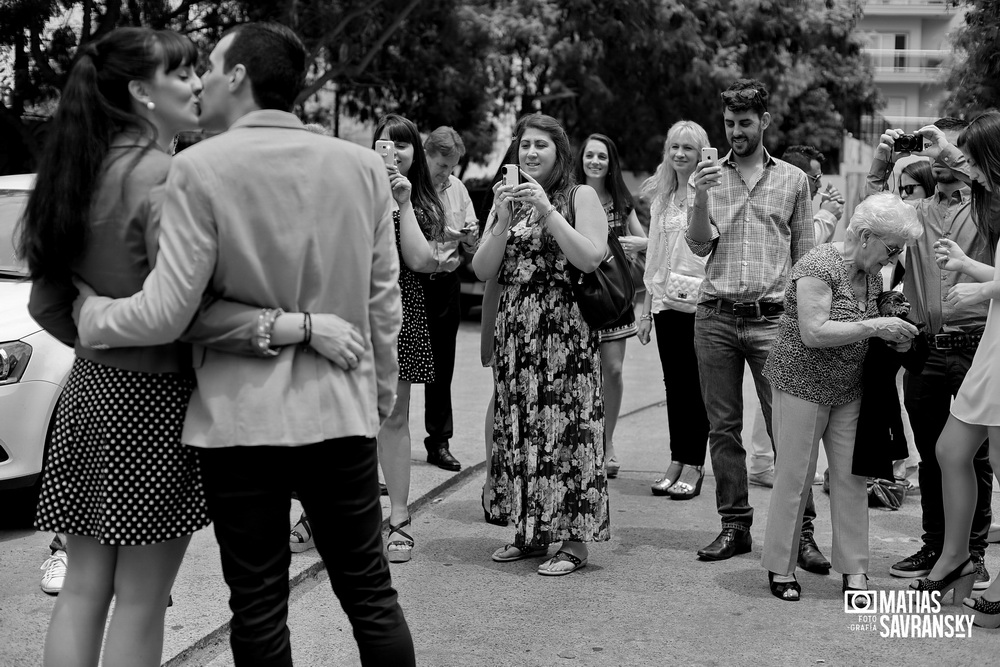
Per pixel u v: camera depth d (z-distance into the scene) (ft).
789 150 23.82
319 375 9.09
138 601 9.53
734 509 17.04
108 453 9.14
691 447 21.11
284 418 8.87
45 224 8.95
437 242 18.19
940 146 15.49
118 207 9.01
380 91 64.08
